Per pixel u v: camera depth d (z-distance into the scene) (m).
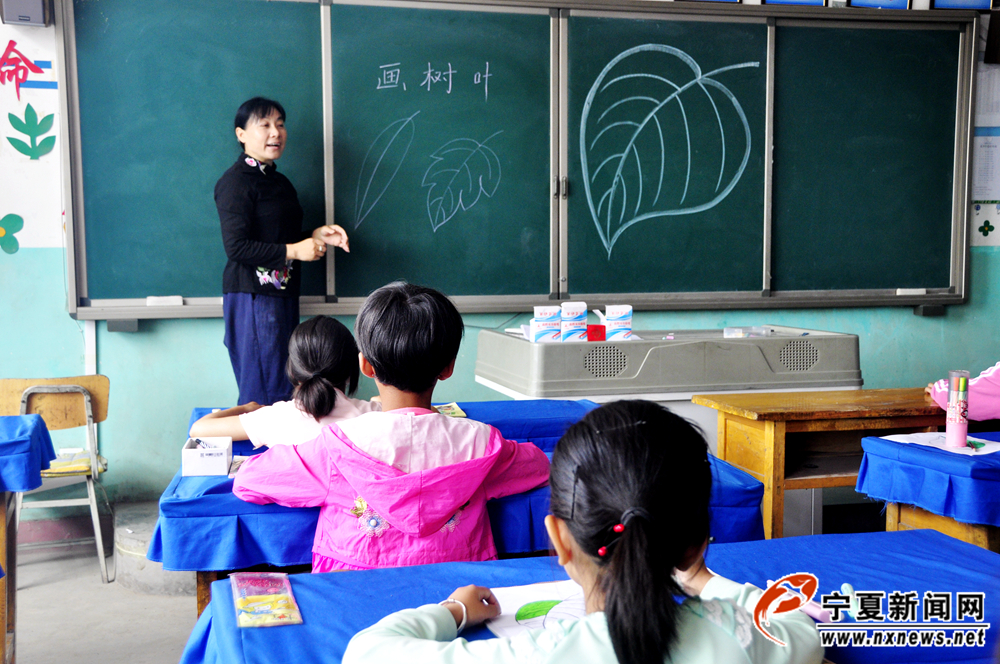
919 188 4.06
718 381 2.80
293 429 1.60
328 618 0.90
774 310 3.99
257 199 3.14
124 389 3.39
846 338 2.93
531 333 2.79
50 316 3.31
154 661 2.24
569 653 0.69
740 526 1.48
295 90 3.42
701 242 3.86
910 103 4.00
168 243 3.37
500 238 3.67
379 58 3.48
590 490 0.69
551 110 3.66
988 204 4.17
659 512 0.67
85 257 3.30
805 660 0.77
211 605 0.95
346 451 1.27
